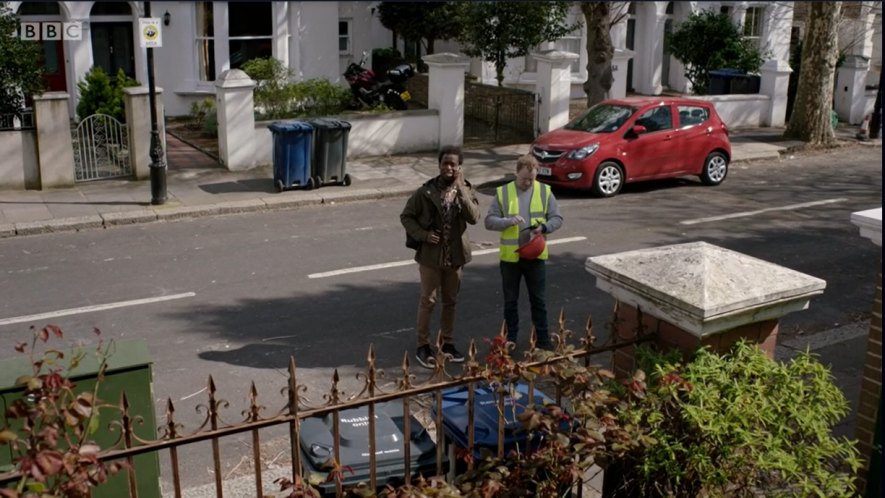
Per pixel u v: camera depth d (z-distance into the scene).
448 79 18.31
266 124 16.52
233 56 22.05
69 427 3.58
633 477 4.39
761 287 4.24
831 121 21.06
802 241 12.35
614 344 4.37
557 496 4.10
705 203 14.86
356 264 11.02
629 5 26.33
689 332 4.25
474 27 21.84
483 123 21.48
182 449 6.34
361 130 17.75
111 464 3.26
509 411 4.46
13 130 14.30
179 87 21.77
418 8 24.52
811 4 20.22
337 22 23.73
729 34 24.80
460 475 4.06
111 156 15.48
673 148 15.82
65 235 12.48
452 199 7.57
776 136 21.50
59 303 9.51
